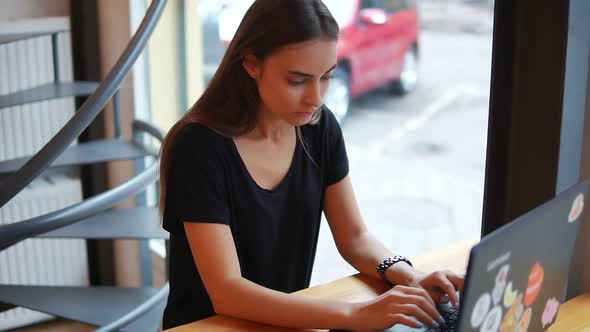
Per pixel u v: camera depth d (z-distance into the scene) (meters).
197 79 4.07
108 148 3.38
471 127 4.44
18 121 3.68
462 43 4.27
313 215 1.77
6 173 3.09
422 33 4.30
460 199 4.02
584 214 1.84
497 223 2.00
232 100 1.64
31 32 3.45
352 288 1.70
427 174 4.35
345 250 1.81
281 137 1.70
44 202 3.76
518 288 1.26
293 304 1.49
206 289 1.60
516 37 1.85
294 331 1.50
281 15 1.51
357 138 4.30
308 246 1.79
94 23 3.71
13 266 3.77
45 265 3.86
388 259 1.73
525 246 1.23
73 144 3.75
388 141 4.37
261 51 1.53
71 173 3.89
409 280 1.65
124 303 2.99
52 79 3.71
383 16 4.12
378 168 4.46
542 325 1.44
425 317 1.42
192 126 1.62
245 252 1.69
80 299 3.02
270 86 1.55
